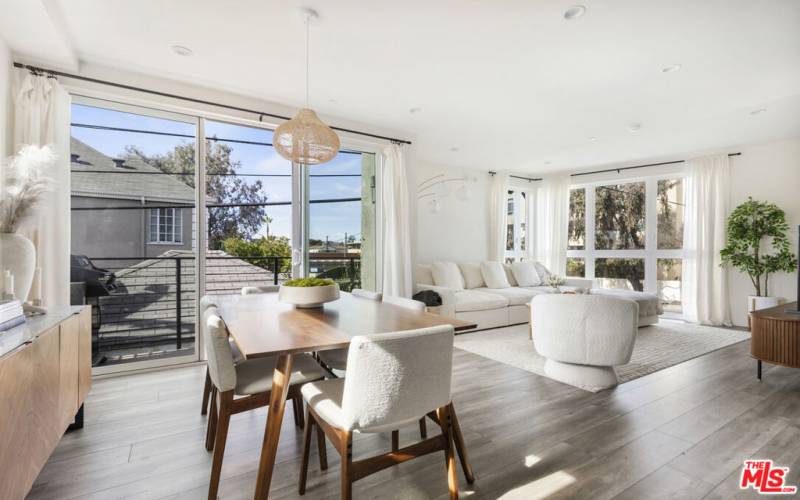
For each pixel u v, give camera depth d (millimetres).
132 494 1586
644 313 4977
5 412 1205
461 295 5074
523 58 2873
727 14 2303
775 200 4949
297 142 2324
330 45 2707
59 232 2738
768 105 3791
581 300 2781
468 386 2865
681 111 3959
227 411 1593
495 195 6906
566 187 6938
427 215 6242
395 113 4078
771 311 3143
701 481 1687
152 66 3021
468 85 3359
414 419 1357
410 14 2336
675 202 5914
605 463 1832
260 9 2295
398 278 4402
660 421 2281
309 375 1854
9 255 1877
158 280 3367
